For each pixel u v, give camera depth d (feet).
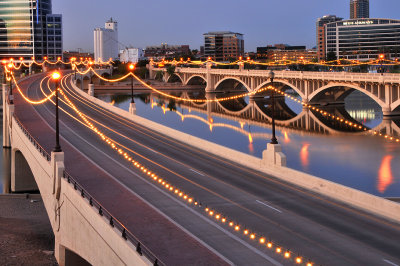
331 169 238.89
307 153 278.87
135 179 136.77
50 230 153.58
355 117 412.57
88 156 169.68
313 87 442.50
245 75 571.28
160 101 609.01
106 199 115.03
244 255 83.20
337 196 119.75
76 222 104.83
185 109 526.16
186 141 202.90
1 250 136.77
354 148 288.30
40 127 239.50
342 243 89.45
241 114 480.64
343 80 398.42
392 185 207.21
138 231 92.94
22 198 187.83
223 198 119.55
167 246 85.25
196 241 87.97
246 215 106.01
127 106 551.18
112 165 155.22
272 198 119.85
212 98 640.99
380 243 89.40
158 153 178.19
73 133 223.10
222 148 174.19
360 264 80.02
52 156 122.31
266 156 148.46
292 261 80.79
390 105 355.36
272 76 146.72
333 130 357.61
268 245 87.25
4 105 274.16
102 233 88.38
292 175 136.77
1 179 227.61
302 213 107.76
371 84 369.71
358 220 102.78
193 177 141.49
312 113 444.96
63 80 565.12
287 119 432.66
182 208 110.11
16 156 209.05
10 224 158.40
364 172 230.68
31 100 363.97
